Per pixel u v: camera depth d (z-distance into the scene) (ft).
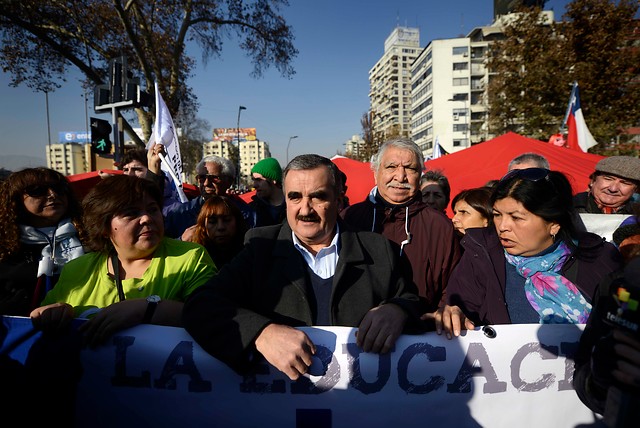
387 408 4.91
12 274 6.76
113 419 5.12
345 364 4.87
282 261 5.39
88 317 5.50
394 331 4.66
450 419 4.96
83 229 7.77
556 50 42.70
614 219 10.99
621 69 39.70
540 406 5.03
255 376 4.89
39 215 7.25
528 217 5.44
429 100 230.48
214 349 4.61
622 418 3.22
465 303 5.97
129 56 43.29
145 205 6.00
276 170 14.57
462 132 217.97
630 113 40.01
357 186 25.93
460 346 4.97
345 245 5.44
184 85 49.83
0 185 7.27
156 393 5.03
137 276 6.16
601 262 5.56
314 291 5.36
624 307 3.26
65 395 5.15
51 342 5.14
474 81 214.90
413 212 7.77
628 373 3.18
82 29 39.24
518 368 5.01
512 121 52.13
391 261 5.62
